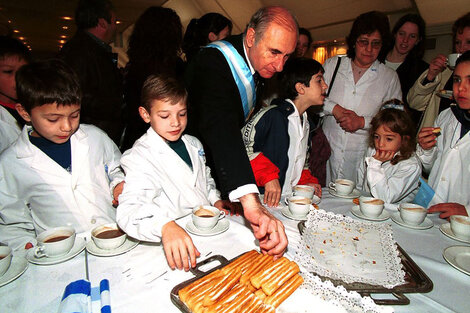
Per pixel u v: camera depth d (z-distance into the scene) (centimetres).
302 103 197
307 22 593
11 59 148
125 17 770
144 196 119
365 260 102
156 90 126
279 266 89
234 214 139
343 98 266
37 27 923
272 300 78
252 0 602
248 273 87
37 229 131
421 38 275
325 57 632
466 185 175
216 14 272
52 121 114
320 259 101
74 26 915
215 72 143
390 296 86
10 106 159
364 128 246
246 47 148
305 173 201
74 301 72
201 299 76
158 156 136
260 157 160
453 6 369
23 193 126
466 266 103
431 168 201
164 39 230
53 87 109
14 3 674
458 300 87
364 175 209
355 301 81
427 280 92
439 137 191
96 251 100
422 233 130
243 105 156
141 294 83
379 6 450
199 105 139
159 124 132
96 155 143
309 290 84
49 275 88
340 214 139
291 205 136
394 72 261
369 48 236
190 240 93
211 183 167
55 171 129
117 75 251
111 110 243
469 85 155
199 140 172
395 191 179
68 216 133
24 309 75
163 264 96
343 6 494
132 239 108
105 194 145
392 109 189
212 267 95
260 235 94
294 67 193
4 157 122
